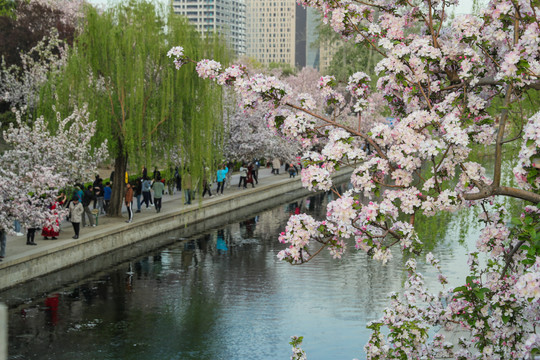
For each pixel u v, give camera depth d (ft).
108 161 101.76
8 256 68.64
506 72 18.74
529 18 20.39
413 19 25.14
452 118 19.74
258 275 77.15
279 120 22.94
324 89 23.57
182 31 96.68
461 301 23.03
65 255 77.10
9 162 77.41
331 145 20.68
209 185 131.64
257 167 164.45
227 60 100.78
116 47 91.25
